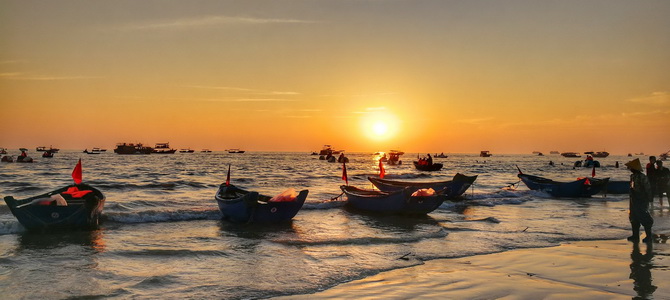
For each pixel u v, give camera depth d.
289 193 16.78
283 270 9.68
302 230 14.97
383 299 7.83
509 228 15.35
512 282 8.84
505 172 73.06
